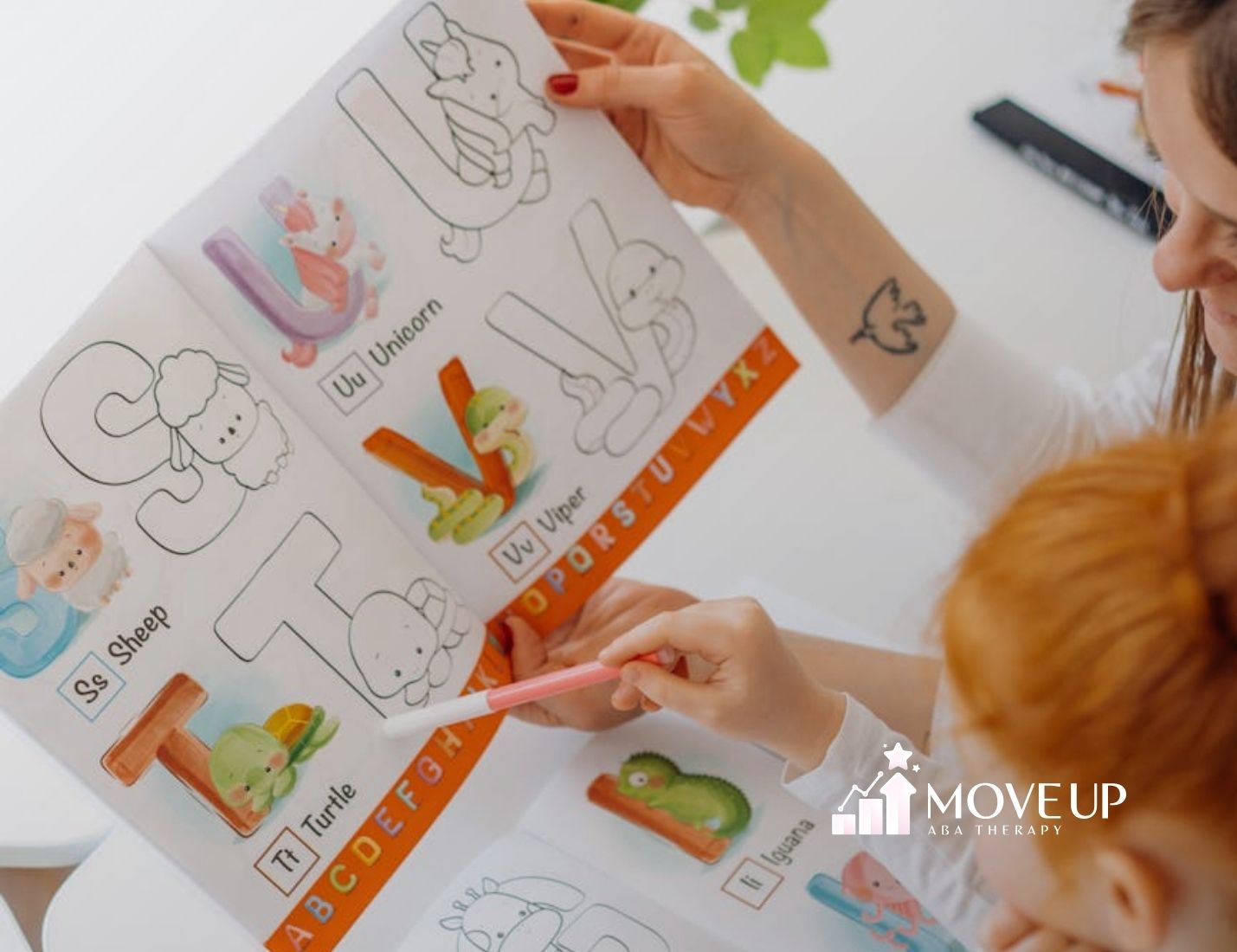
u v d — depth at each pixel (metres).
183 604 0.59
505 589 0.71
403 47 0.63
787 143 0.75
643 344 0.71
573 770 0.74
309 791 0.62
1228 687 0.39
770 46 0.90
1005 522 0.45
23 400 0.55
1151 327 0.99
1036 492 0.45
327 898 0.62
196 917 0.73
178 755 0.59
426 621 0.66
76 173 0.88
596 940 0.66
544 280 0.68
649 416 0.72
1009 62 1.11
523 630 0.71
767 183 0.76
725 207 0.78
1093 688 0.40
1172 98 0.50
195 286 0.60
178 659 0.59
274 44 0.91
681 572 0.90
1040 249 1.04
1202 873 0.43
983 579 0.44
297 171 0.61
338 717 0.63
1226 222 0.52
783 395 0.98
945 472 0.80
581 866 0.69
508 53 0.65
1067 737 0.41
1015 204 1.06
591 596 0.77
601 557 0.72
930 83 1.11
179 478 0.59
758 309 1.02
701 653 0.63
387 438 0.66
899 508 0.92
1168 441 0.45
